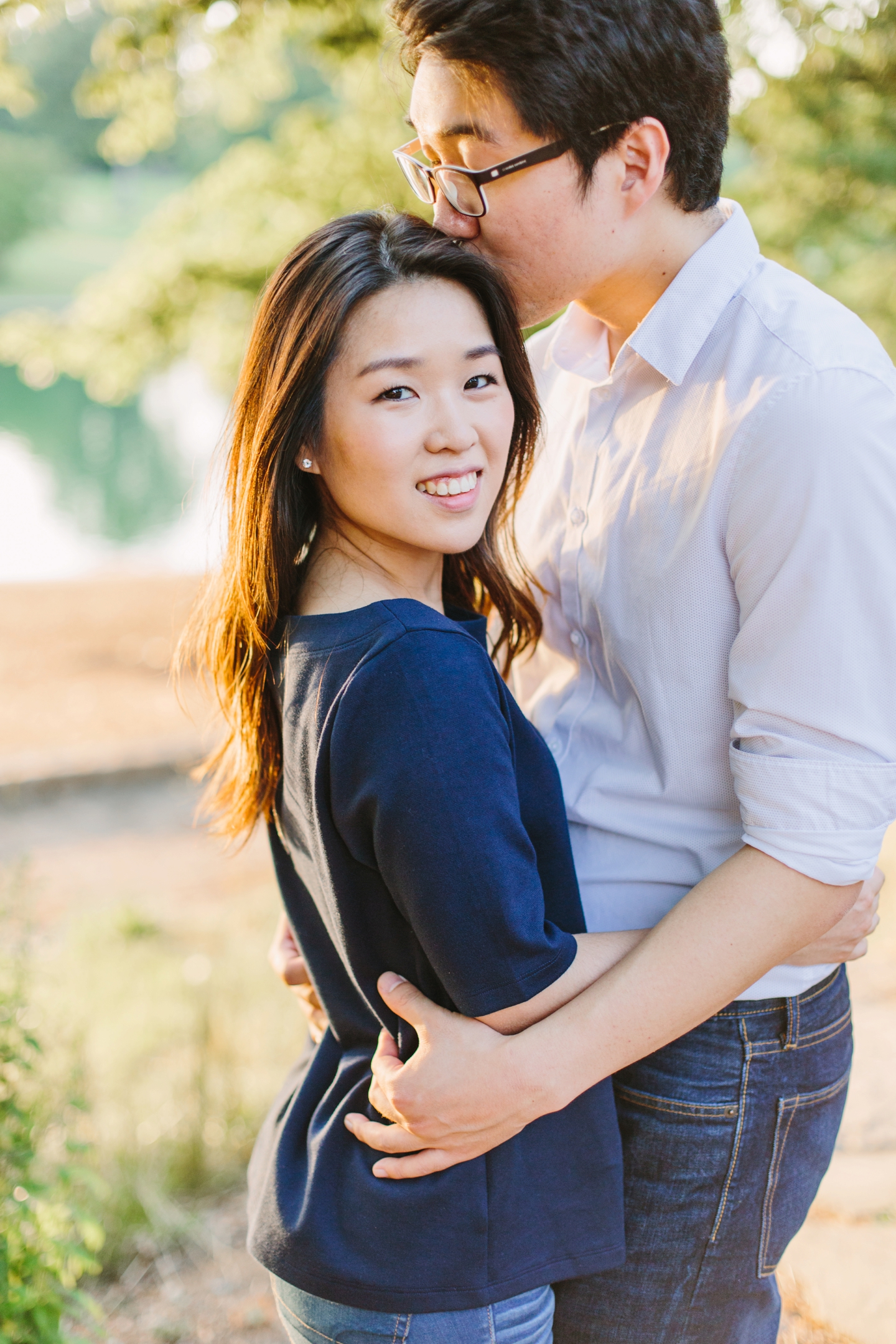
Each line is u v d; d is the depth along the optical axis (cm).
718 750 142
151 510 1862
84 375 844
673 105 131
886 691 122
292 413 130
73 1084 270
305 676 127
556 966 123
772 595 125
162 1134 311
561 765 160
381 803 116
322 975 146
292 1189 136
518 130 130
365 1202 129
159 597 1202
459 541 133
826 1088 149
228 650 146
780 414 125
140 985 395
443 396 128
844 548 121
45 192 4341
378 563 138
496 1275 127
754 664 129
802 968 143
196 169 3294
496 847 117
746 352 132
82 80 697
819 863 123
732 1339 151
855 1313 223
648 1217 145
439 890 116
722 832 145
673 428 139
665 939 126
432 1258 126
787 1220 149
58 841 621
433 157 140
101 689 902
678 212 140
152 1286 267
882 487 120
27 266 4366
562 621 163
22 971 261
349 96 730
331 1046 147
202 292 798
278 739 143
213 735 743
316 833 129
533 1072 123
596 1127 135
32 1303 183
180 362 916
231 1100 320
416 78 136
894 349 781
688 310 136
